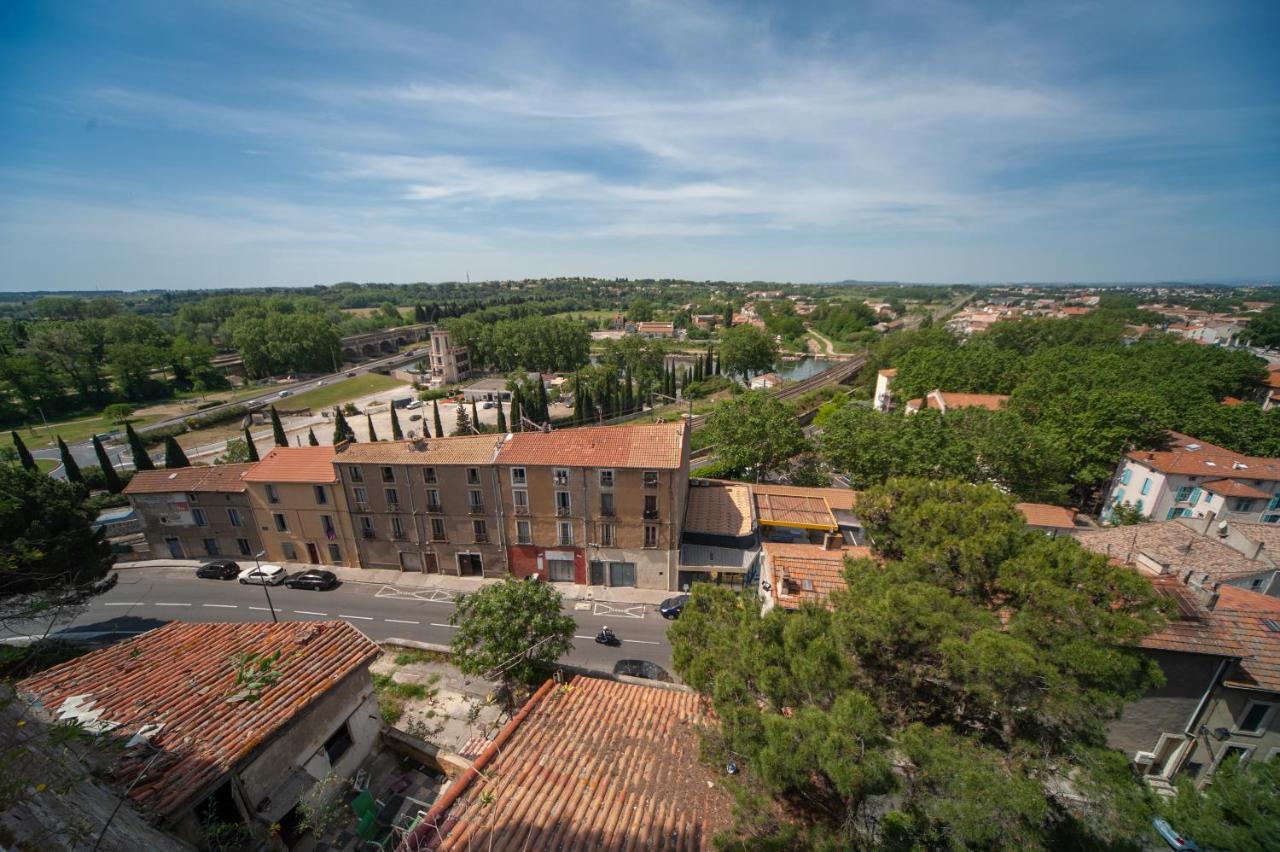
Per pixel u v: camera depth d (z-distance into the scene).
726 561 39.41
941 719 14.69
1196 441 49.69
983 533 17.36
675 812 13.17
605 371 114.75
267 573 40.56
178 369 126.12
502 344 145.00
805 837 11.02
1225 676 19.64
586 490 38.00
